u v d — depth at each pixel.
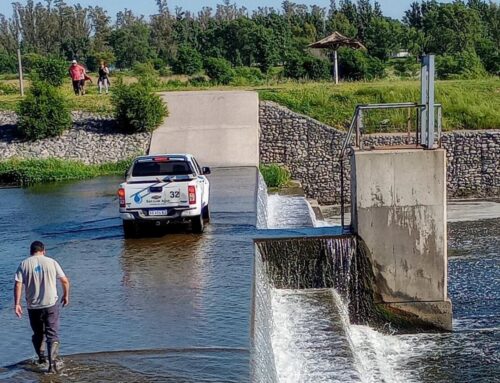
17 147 42.38
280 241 19.88
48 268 11.34
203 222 23.31
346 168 42.50
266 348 14.00
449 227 33.81
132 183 20.98
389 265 19.50
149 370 11.27
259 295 16.03
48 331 11.40
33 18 118.94
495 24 100.69
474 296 22.81
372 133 43.81
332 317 17.22
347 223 33.62
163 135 42.78
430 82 19.39
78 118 44.38
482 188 42.00
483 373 16.88
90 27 120.62
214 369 11.22
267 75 66.69
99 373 11.21
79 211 28.28
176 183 20.91
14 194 34.72
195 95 46.41
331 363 14.43
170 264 18.08
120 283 16.50
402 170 19.17
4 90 55.84
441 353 18.03
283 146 43.03
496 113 45.22
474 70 62.50
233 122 43.19
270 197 36.56
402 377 16.61
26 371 11.41
